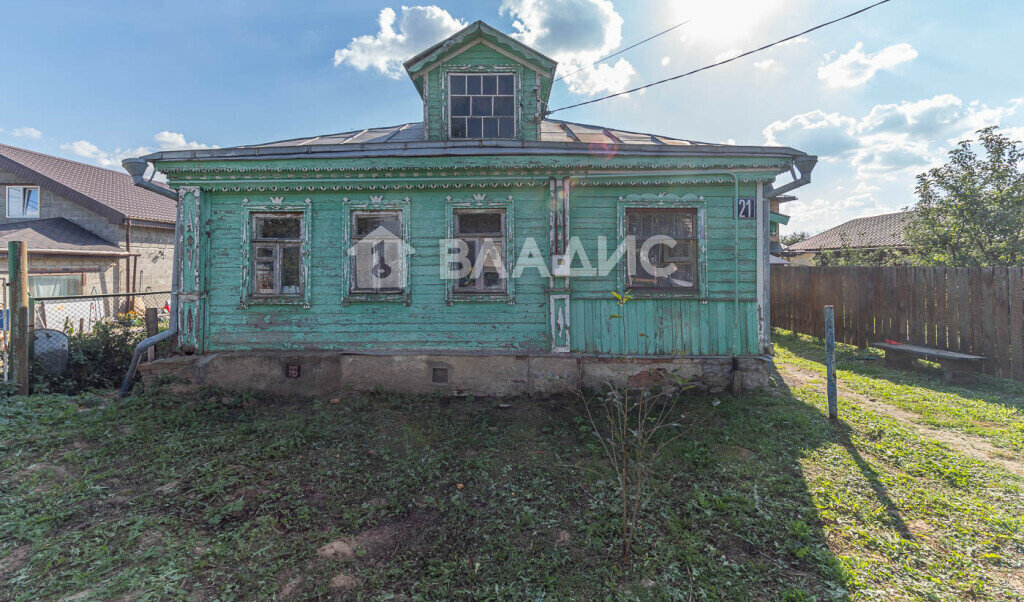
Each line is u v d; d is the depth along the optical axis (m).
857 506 3.49
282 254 6.75
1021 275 6.66
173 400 5.76
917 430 5.13
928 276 8.03
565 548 3.00
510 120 7.25
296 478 3.89
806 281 11.26
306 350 6.48
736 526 3.23
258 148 6.09
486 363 6.34
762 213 6.39
